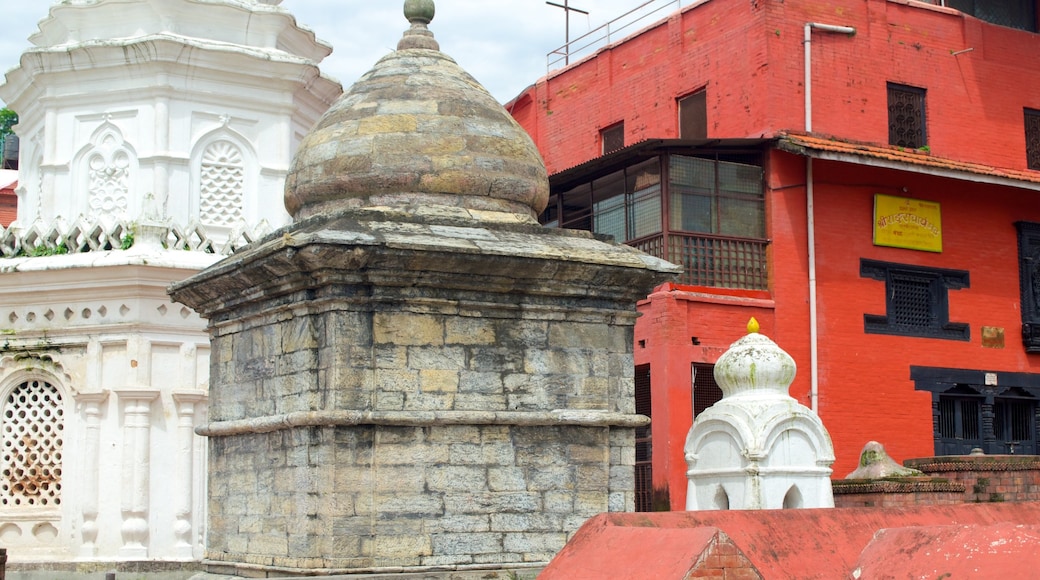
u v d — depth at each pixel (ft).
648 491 85.76
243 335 40.52
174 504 69.97
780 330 88.43
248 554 38.86
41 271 70.79
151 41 77.05
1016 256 100.48
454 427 36.78
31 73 80.38
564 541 37.81
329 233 34.91
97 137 79.20
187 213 78.13
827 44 94.84
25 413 72.02
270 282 37.93
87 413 70.13
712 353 86.17
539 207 41.52
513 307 37.99
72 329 71.20
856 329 91.40
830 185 91.86
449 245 35.86
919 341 94.22
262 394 38.96
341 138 39.58
